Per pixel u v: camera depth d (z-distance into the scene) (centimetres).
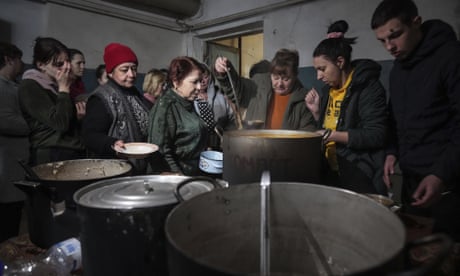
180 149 138
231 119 191
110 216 51
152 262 53
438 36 107
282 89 177
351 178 129
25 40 300
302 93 168
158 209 52
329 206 53
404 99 119
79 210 55
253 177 66
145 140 154
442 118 108
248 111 187
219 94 193
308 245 55
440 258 29
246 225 55
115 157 130
